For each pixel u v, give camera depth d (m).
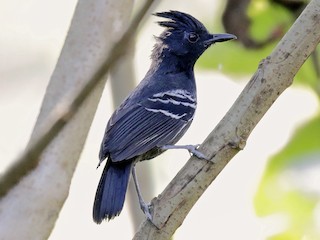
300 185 10.76
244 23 11.66
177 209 8.18
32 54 13.22
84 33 9.08
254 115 7.98
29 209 8.34
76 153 8.80
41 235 8.42
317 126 10.75
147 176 11.16
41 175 8.48
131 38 4.97
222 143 8.05
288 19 11.43
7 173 4.96
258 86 7.95
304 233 10.83
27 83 13.18
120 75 11.24
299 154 10.77
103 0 9.16
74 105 5.03
